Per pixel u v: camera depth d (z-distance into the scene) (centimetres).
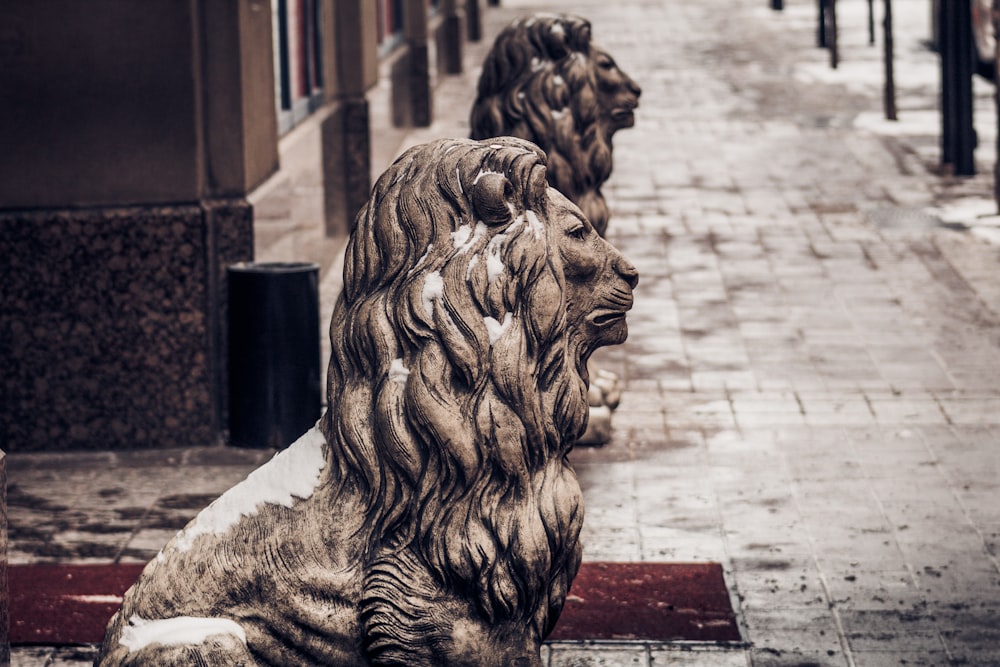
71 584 1194
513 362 651
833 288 2145
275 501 661
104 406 1566
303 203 2047
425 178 663
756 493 1390
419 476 650
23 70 1506
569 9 5797
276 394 1547
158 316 1550
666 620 1109
